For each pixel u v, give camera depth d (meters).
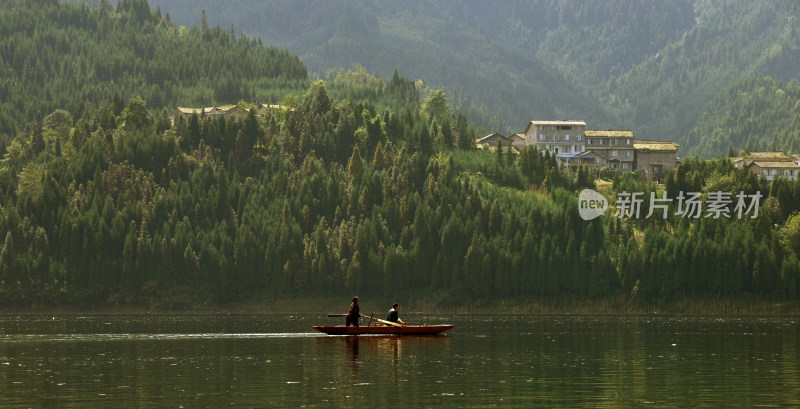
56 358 115.88
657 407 81.00
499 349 130.75
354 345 135.38
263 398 84.19
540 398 85.06
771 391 89.94
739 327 196.38
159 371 102.44
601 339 153.25
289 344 136.38
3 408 79.75
